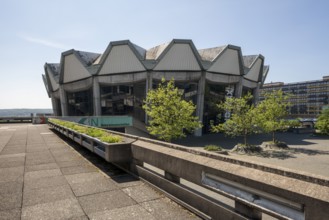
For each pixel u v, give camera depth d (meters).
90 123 30.69
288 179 2.63
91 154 10.03
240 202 3.11
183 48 38.97
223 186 3.42
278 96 24.92
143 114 42.47
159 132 19.95
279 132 48.03
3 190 5.38
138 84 43.16
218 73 42.84
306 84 139.12
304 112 139.50
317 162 18.47
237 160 3.42
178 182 4.80
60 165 7.96
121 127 35.19
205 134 43.47
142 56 40.38
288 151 23.88
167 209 4.22
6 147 12.33
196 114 41.38
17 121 45.44
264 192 2.79
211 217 3.65
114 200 4.69
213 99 44.47
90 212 4.14
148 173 5.69
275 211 2.64
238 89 45.84
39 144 13.46
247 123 23.48
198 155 4.18
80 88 48.53
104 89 45.03
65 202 4.62
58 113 66.31
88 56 51.19
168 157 4.75
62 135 18.59
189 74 40.62
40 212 4.17
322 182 2.34
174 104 19.97
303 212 2.35
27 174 6.80
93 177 6.41
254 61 48.41
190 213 4.02
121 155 6.40
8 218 3.94
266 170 2.96
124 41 39.41
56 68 59.50
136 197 4.84
